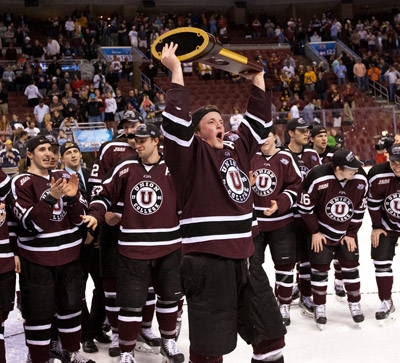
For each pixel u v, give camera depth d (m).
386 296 5.10
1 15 24.73
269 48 24.05
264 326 2.99
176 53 2.92
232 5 27.23
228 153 3.08
